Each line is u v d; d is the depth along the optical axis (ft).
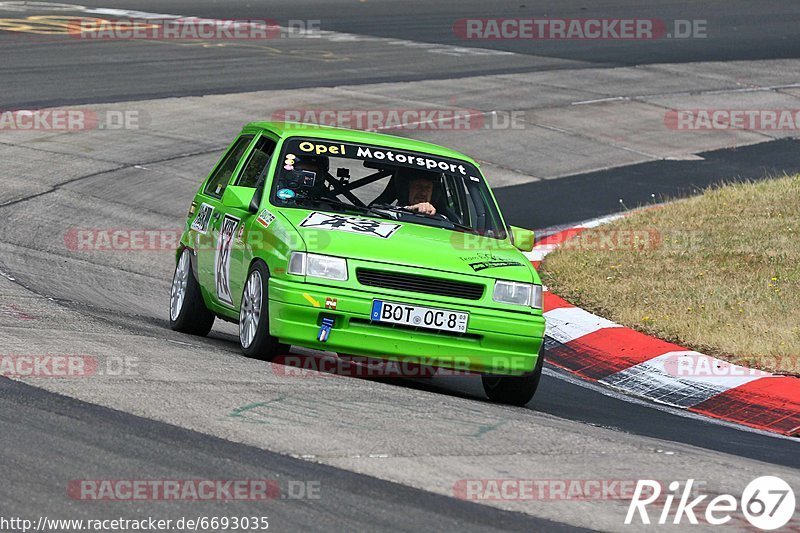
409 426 63.52
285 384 70.59
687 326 103.91
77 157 166.91
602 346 102.63
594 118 228.63
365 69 253.85
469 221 84.99
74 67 228.63
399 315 74.59
